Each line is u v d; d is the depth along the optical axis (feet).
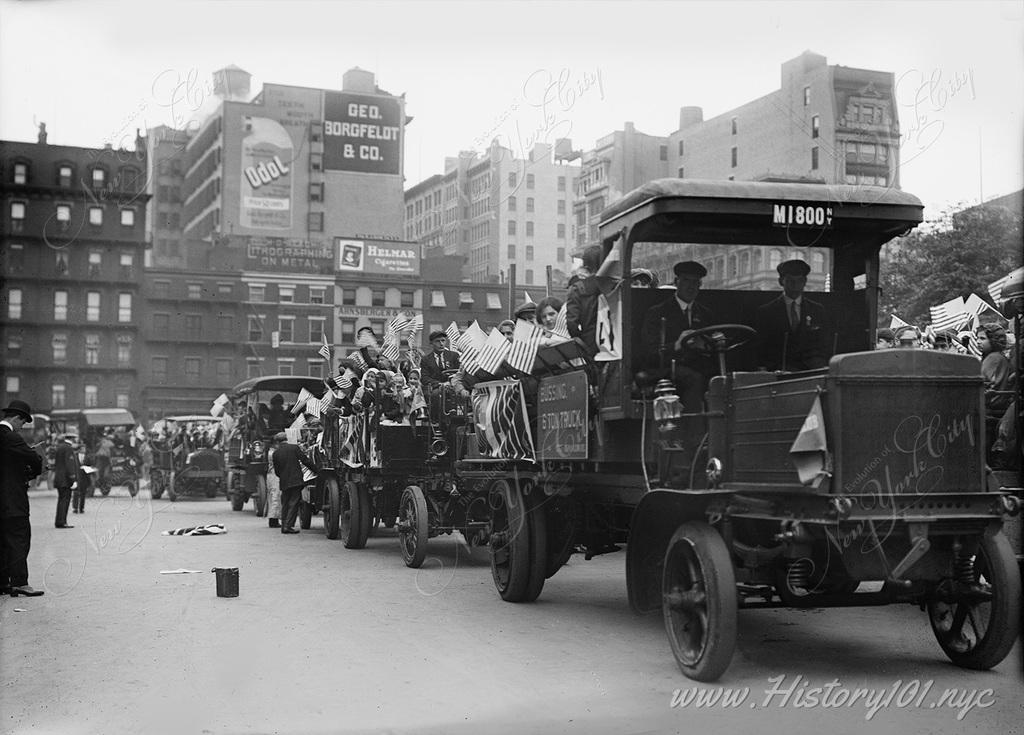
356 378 48.06
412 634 26.71
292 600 32.65
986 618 23.06
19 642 25.95
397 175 261.85
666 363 24.53
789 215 23.62
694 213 23.50
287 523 59.52
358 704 19.83
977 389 20.10
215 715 19.10
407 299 176.65
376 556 46.34
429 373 43.57
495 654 24.17
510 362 29.94
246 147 254.06
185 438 97.09
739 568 21.68
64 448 63.52
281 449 60.08
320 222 254.88
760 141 96.68
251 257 188.75
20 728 18.38
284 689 20.95
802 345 26.22
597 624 28.17
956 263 61.72
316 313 175.63
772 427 20.47
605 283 24.98
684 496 21.84
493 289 146.61
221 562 44.01
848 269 26.53
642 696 20.18
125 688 21.20
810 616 29.53
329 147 256.73
